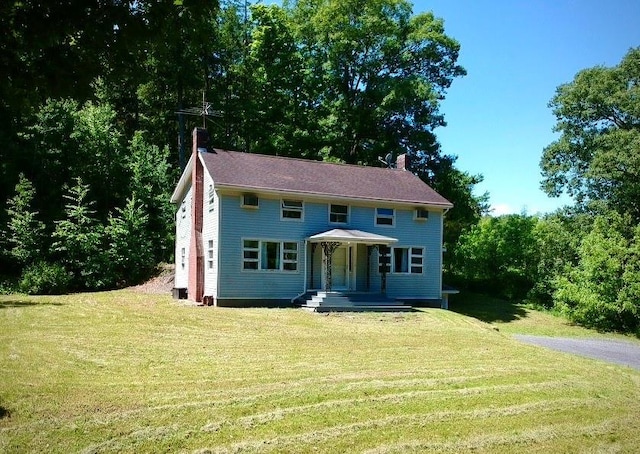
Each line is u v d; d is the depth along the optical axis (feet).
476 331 57.67
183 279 86.43
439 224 84.58
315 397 28.19
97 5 13.11
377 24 119.03
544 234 102.27
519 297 102.83
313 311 65.98
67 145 111.14
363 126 123.13
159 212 116.16
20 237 96.58
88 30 13.28
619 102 91.20
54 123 109.60
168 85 130.31
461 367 37.68
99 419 23.52
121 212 104.99
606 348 55.31
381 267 79.36
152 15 13.82
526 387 32.37
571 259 94.07
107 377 31.27
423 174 124.16
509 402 28.99
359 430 23.61
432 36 119.75
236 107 131.34
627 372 39.29
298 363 37.04
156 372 32.96
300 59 127.24
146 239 109.70
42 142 109.09
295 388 29.84
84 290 98.17
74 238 98.07
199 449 20.76
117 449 20.38
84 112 115.44
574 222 98.22
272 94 128.67
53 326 49.42
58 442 20.76
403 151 120.06
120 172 116.26
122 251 103.45
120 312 59.21
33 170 108.68
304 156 123.13
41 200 107.45
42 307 63.87
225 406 26.14
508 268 106.42
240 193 70.54
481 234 109.40
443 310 74.18
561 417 26.71
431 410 26.96
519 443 22.88
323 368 35.63
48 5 12.64
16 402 25.36
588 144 96.84
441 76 126.21
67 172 111.86
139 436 21.77
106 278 99.66
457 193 117.50
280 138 122.42
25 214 97.30
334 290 75.20
